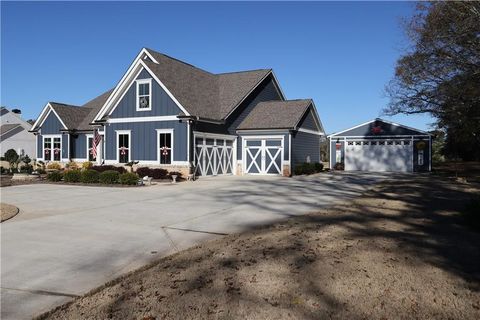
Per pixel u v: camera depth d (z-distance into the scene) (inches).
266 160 1005.8
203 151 903.1
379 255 239.3
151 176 832.3
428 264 222.5
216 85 1111.0
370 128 1244.5
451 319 159.0
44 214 411.8
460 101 713.6
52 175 800.9
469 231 303.4
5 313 172.4
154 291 191.5
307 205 465.7
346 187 682.2
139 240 299.0
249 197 546.9
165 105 871.7
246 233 311.6
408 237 283.7
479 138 880.3
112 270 229.8
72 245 285.0
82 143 1157.1
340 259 232.1
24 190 641.6
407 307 169.6
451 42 673.6
